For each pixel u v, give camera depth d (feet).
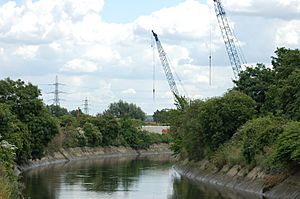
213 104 286.66
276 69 309.01
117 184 264.93
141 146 634.02
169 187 250.16
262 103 310.24
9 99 342.85
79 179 288.10
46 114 359.25
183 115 344.49
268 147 215.51
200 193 221.66
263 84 316.60
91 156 521.65
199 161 314.35
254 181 218.59
